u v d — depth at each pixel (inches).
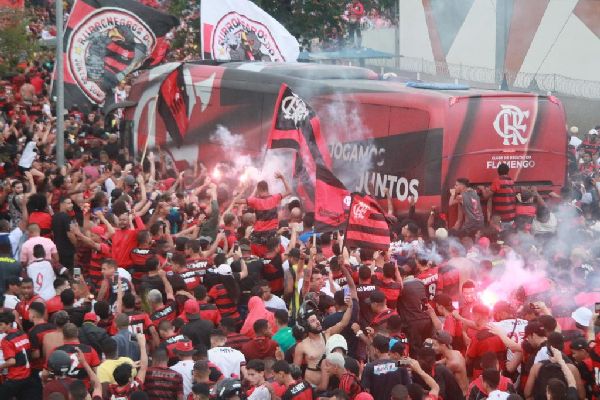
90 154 2038.6
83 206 1435.8
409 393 879.7
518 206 1642.5
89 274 1402.6
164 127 2052.2
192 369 938.1
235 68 1909.4
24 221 1432.1
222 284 1158.3
